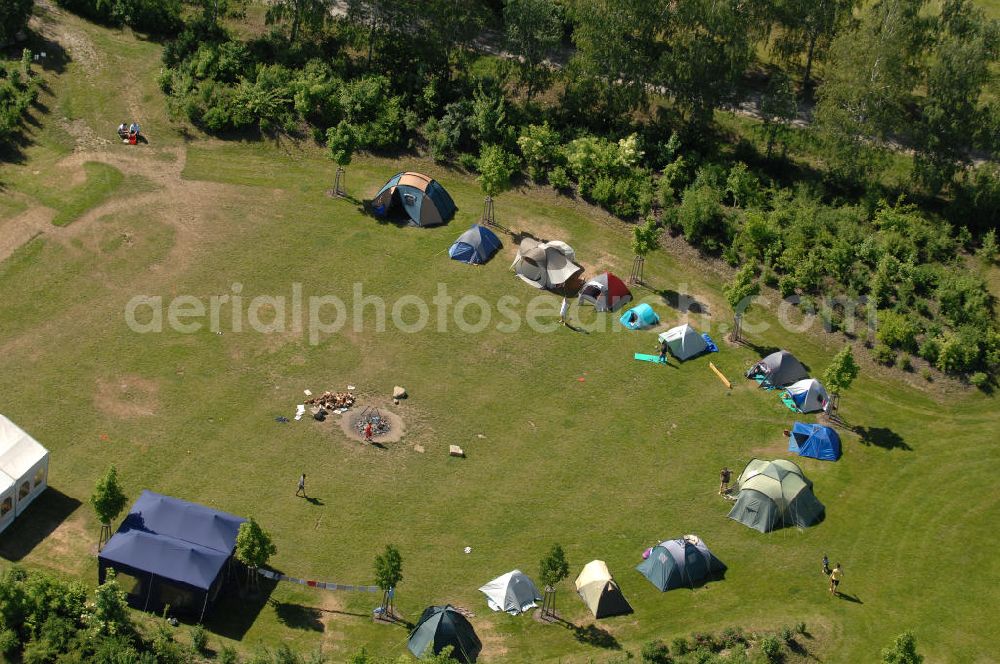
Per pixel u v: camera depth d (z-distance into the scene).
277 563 53.38
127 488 56.16
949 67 81.88
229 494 56.69
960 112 82.50
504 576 53.09
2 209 73.94
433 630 49.16
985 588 56.09
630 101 89.06
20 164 78.19
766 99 86.56
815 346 72.44
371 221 79.00
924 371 71.00
